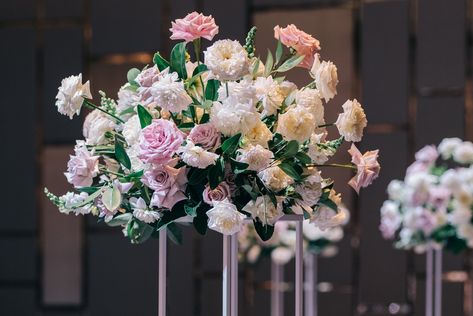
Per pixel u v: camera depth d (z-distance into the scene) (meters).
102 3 5.13
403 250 4.66
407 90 4.70
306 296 4.67
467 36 4.66
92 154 1.90
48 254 5.19
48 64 5.21
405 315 4.66
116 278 5.06
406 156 4.70
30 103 5.24
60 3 5.20
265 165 1.77
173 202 1.79
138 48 5.08
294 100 1.90
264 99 1.84
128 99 1.97
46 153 5.21
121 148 1.83
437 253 3.93
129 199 1.91
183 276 4.91
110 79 5.12
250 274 4.83
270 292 4.80
